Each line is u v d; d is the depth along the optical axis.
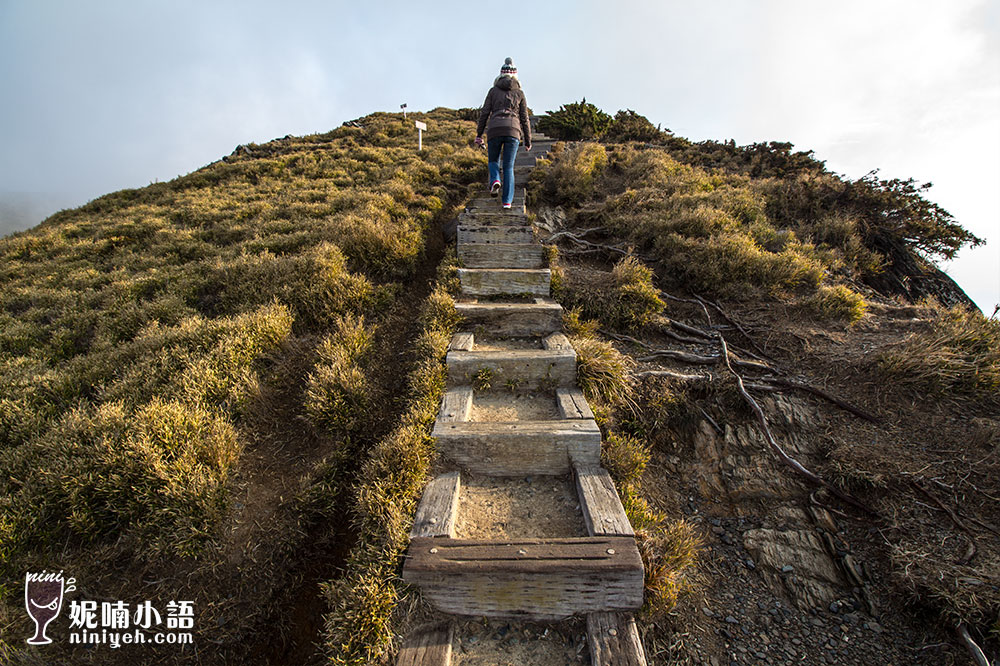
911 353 3.51
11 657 1.89
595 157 8.85
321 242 5.57
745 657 2.18
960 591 2.22
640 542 2.22
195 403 3.07
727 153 10.70
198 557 2.29
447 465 2.72
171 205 9.08
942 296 6.11
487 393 3.41
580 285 4.88
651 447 3.28
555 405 3.25
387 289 4.91
